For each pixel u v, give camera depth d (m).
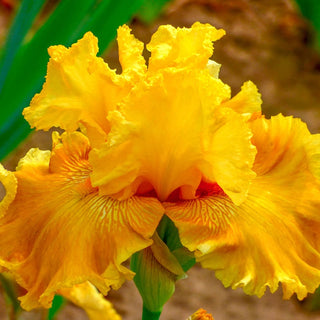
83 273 0.68
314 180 0.71
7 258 0.70
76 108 0.72
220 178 0.70
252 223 0.70
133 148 0.70
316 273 0.69
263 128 0.73
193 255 0.72
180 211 0.70
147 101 0.69
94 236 0.69
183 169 0.71
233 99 0.73
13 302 0.84
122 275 0.68
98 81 0.71
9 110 0.95
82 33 0.90
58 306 0.85
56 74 0.72
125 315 1.39
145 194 0.72
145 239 0.69
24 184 0.72
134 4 0.89
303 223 0.70
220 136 0.70
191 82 0.69
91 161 0.70
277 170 0.72
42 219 0.71
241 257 0.68
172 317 1.40
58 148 0.74
